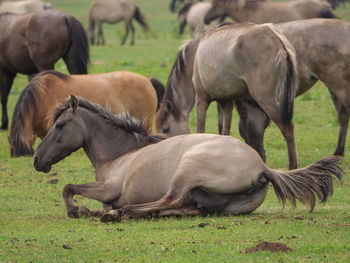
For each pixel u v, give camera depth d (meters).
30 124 40.44
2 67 54.47
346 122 40.47
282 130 32.16
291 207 27.67
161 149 24.83
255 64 32.19
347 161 39.47
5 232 22.92
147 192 24.59
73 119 26.84
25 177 36.72
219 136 24.42
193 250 18.91
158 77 79.06
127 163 25.89
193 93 39.41
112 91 42.25
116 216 24.06
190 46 38.75
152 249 19.33
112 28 173.88
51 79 40.78
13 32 52.41
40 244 20.44
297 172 24.08
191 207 24.30
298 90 38.41
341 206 27.78
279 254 18.22
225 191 23.42
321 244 19.16
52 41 51.22
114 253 19.02
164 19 187.38
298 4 58.69
